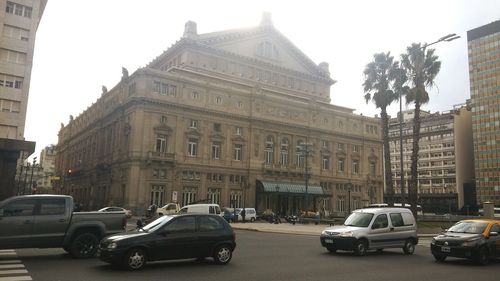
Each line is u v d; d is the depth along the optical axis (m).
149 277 11.43
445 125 113.88
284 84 78.31
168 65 74.25
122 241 12.46
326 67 86.38
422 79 38.66
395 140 125.31
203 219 14.11
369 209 19.16
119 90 65.00
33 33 46.38
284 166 66.62
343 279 11.78
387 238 18.16
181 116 58.41
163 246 12.99
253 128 64.75
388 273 13.05
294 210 67.88
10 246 14.20
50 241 14.80
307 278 11.80
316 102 72.56
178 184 56.97
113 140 65.75
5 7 44.84
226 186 61.28
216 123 61.53
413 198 37.75
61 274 11.77
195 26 68.56
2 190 34.00
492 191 101.06
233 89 63.41
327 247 18.02
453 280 12.09
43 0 53.22
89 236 15.33
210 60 69.75
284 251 18.56
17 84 44.94
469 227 16.89
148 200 54.47
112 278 11.23
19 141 34.75
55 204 15.15
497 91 102.88
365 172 78.75
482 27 108.12
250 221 50.97
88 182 79.12
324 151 73.06
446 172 111.81
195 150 59.47
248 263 14.52
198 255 13.67
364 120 79.88
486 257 15.57
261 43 76.75
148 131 55.69
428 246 23.91
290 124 68.44
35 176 148.38
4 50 44.62
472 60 109.50
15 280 10.81
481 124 105.38
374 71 42.28
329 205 72.50
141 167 54.62
